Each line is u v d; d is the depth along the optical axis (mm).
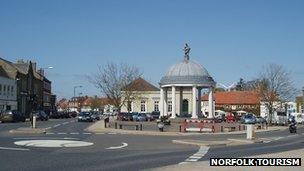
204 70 70938
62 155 20375
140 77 107562
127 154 21719
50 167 16047
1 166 16094
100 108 155750
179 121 64188
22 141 28016
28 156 19594
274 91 93938
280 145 30156
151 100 111562
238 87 145000
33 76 106438
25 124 56281
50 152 21656
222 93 127875
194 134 44031
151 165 17203
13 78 90312
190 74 69438
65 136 34812
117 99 96000
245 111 119500
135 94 100312
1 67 86000
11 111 62812
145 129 51062
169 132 45250
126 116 81312
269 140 36188
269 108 90375
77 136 35250
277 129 62312
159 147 26469
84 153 21672
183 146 27531
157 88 112375
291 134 48719
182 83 69250
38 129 41062
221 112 108938
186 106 83312
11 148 23141
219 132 48750
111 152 22594
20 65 102500
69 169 15609
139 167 16500
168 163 18000
